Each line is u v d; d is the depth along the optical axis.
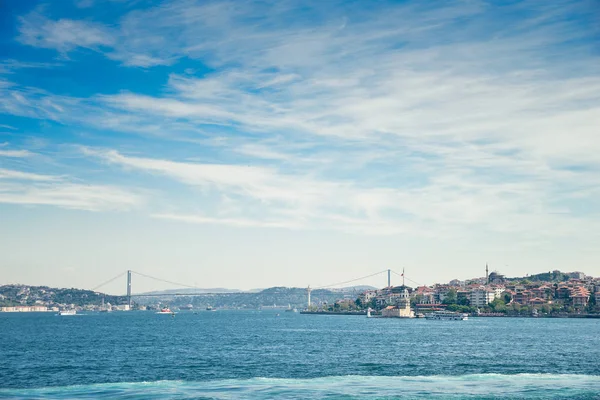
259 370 123.62
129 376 115.31
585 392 94.69
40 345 192.25
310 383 103.62
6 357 151.62
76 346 187.88
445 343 199.38
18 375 117.25
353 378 109.75
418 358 148.00
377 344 195.38
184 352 165.25
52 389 98.19
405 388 98.31
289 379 108.81
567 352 163.88
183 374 117.75
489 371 122.00
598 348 177.12
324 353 161.88
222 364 134.62
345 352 164.88
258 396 91.50
